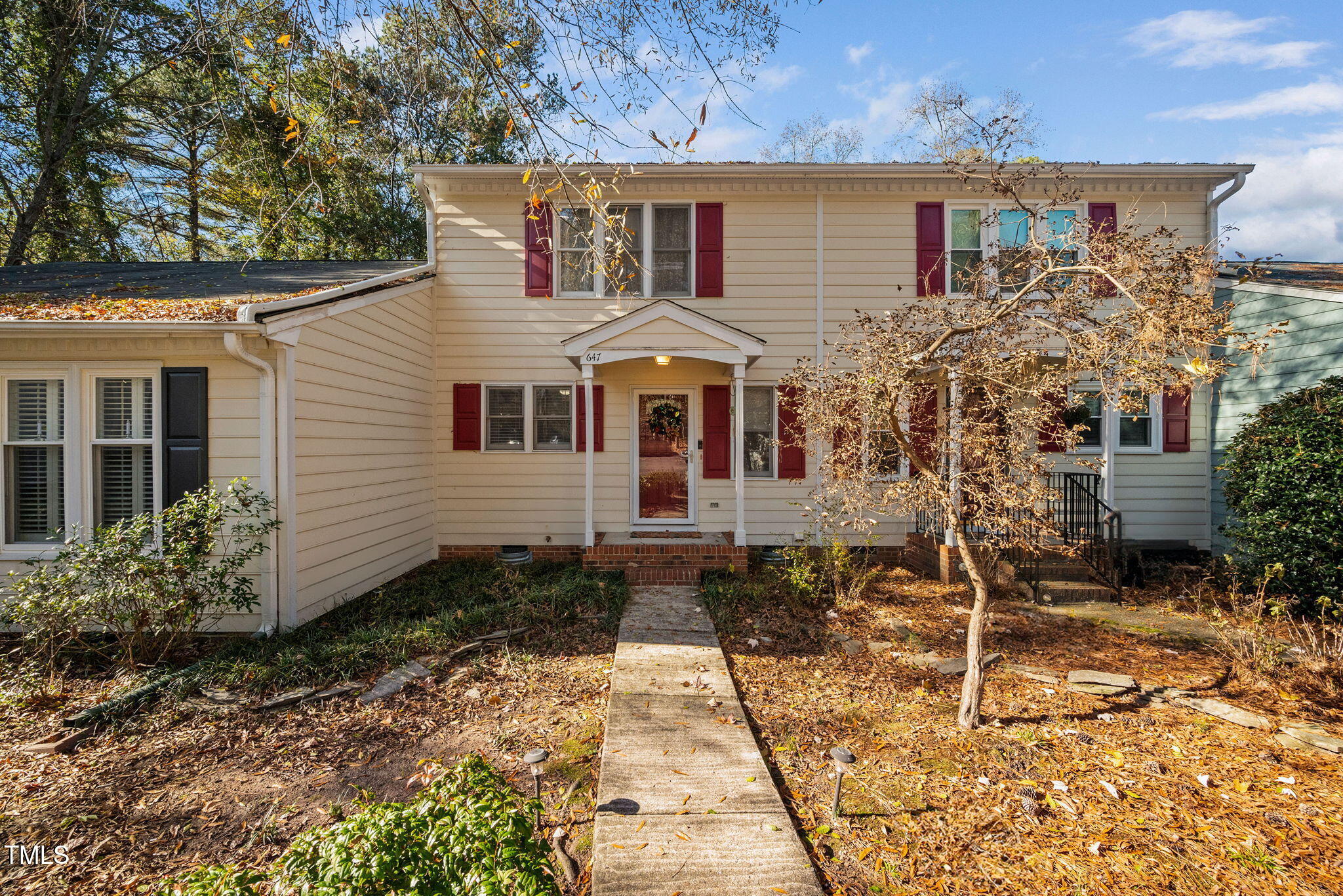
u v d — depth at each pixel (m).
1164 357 3.63
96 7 7.00
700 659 5.19
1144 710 4.37
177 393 5.70
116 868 2.75
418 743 3.88
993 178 5.09
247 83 5.27
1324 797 3.29
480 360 9.20
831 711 4.33
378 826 1.79
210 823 3.08
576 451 9.18
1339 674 4.84
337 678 4.70
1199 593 7.29
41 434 5.81
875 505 4.77
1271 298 8.09
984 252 9.03
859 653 5.47
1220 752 3.77
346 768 3.60
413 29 4.52
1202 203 8.98
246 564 5.70
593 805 3.22
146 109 12.38
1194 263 3.86
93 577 4.78
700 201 9.16
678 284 9.30
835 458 5.06
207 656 5.16
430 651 5.19
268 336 5.48
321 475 6.30
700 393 9.23
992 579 7.32
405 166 8.52
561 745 3.86
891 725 4.13
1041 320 4.25
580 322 9.22
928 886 2.62
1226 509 8.68
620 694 4.51
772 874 2.66
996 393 4.33
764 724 4.13
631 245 9.16
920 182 8.98
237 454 5.74
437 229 9.20
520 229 9.23
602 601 6.66
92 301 6.04
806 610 6.62
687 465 9.25
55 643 4.98
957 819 3.09
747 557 8.25
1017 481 4.13
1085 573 7.46
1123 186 8.95
